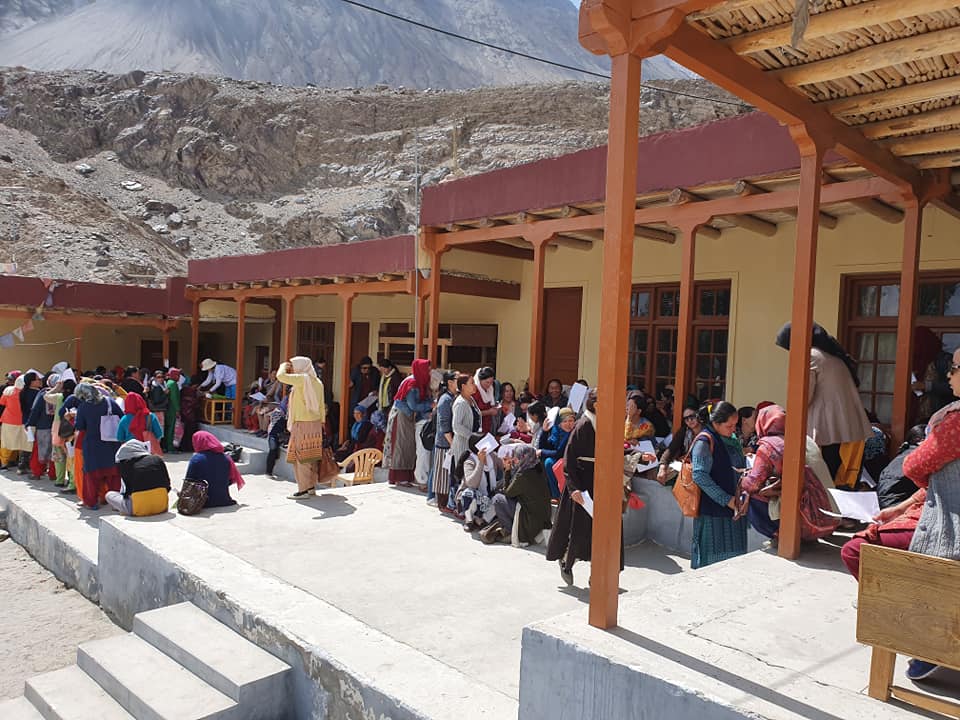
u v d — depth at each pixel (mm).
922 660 2826
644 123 39594
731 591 4094
